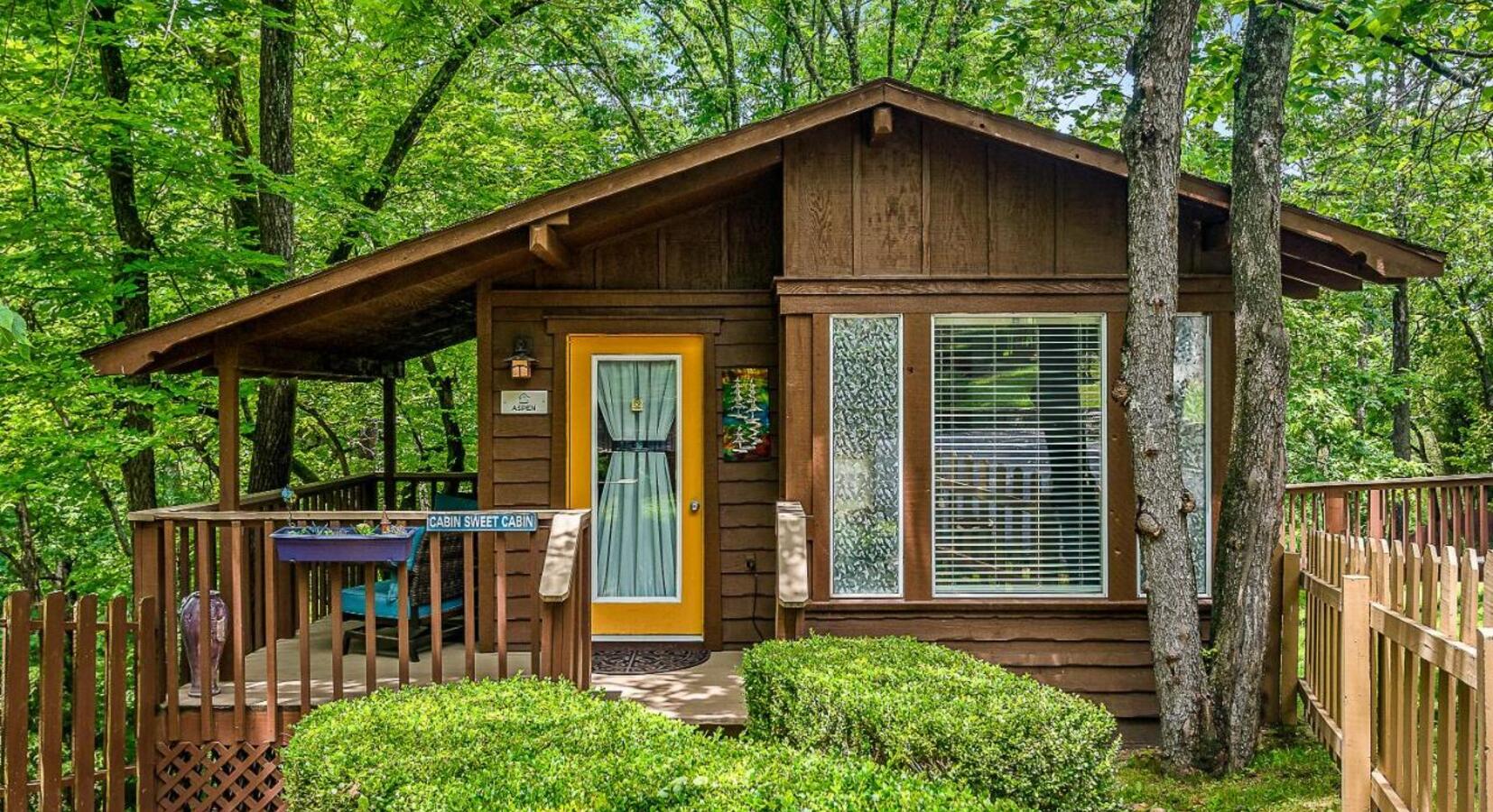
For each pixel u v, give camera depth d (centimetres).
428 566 605
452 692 416
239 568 491
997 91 981
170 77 848
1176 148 531
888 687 406
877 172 612
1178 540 534
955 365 611
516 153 1243
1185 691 530
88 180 935
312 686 527
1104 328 606
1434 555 341
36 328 915
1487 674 264
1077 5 839
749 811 277
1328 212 1155
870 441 611
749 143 578
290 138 910
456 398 1431
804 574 514
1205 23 825
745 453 669
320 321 598
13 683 411
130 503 956
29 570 1073
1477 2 675
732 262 672
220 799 484
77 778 433
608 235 663
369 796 308
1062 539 607
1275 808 470
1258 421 532
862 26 1706
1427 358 1739
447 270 588
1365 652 382
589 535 533
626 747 338
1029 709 379
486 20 1048
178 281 1004
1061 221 610
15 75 763
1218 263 619
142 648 480
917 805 287
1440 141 922
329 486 754
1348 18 638
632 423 671
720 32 1658
